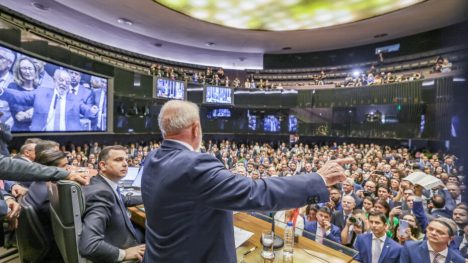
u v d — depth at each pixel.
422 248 2.81
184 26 14.20
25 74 7.34
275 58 19.41
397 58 16.03
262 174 7.78
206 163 1.17
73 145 10.12
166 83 14.69
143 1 11.34
